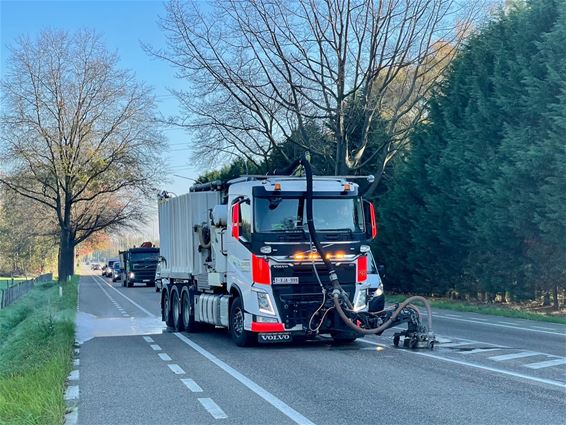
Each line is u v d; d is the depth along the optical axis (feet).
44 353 43.39
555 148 67.05
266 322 42.55
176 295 61.31
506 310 74.59
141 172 179.52
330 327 43.06
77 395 30.37
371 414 25.58
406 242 104.78
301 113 107.55
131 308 94.27
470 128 85.35
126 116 176.45
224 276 48.21
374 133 120.37
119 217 200.34
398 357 39.88
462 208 87.15
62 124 172.14
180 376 34.94
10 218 236.02
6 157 168.66
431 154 95.20
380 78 121.80
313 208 44.21
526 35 74.90
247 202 44.21
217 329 59.67
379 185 127.54
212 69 107.34
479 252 85.20
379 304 48.83
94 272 426.51
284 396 29.22
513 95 75.41
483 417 24.80
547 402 27.20
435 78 104.32
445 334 52.29
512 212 73.82
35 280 172.86
